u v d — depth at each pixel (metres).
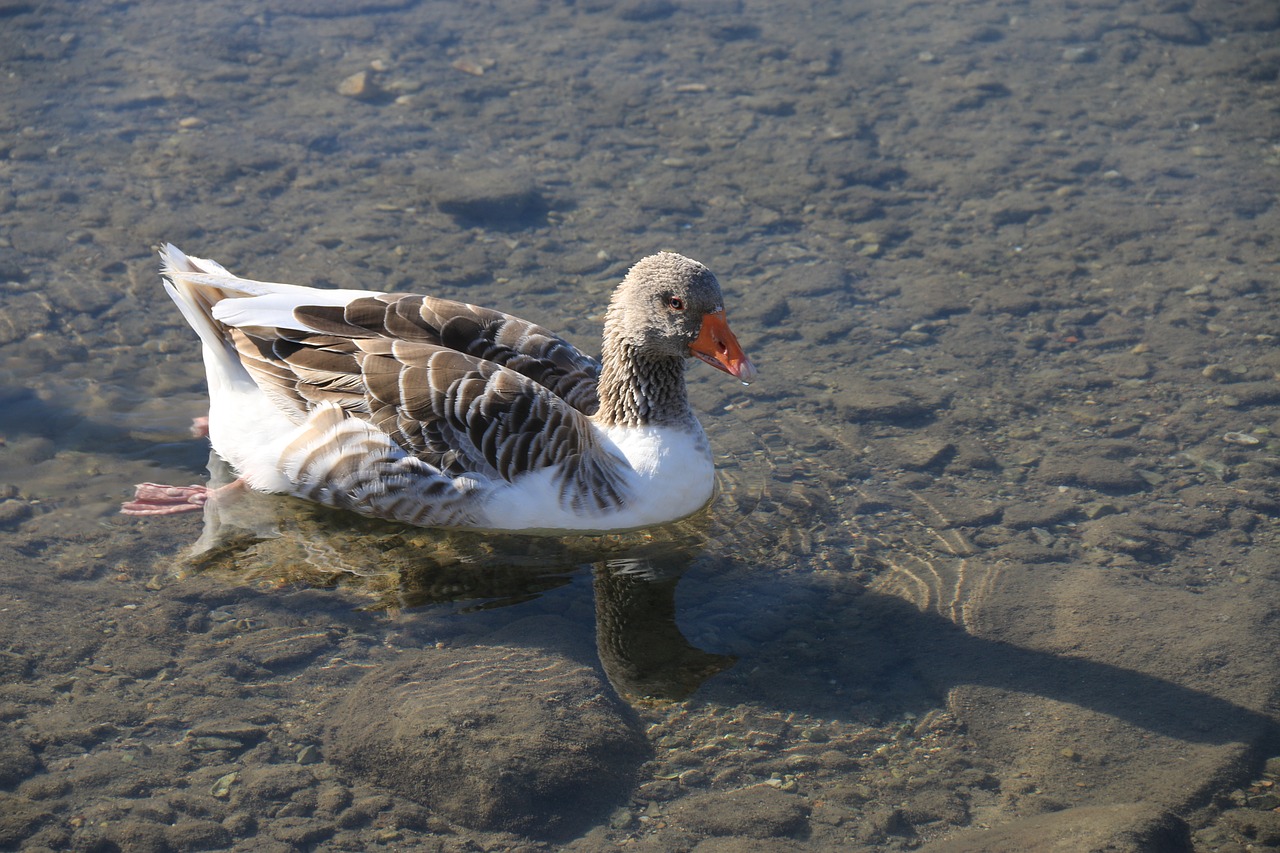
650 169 13.99
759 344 11.20
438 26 17.05
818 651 7.61
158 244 11.95
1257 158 14.48
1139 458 9.66
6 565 7.91
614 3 17.98
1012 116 15.41
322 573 8.08
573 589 8.09
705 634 7.73
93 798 6.21
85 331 10.66
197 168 13.30
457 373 8.34
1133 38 17.47
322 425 8.44
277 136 14.05
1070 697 7.27
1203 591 8.20
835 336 11.35
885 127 15.11
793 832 6.28
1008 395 10.51
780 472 9.51
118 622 7.50
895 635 7.77
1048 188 13.90
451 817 6.28
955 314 11.72
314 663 7.27
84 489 8.77
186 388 10.05
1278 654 7.59
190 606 7.69
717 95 15.67
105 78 15.03
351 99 14.99
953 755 6.84
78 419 9.55
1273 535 8.76
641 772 6.65
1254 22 17.98
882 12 18.31
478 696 6.97
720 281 12.09
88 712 6.78
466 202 12.93
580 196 13.38
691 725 7.00
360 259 11.92
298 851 6.00
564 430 8.45
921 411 10.28
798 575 8.33
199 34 16.34
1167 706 7.20
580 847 6.15
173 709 6.85
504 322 9.12
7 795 6.18
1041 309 11.80
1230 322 11.54
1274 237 12.95
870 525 8.90
